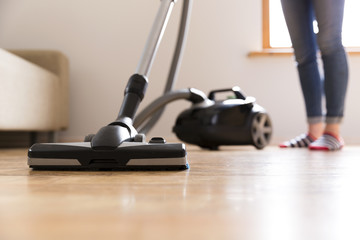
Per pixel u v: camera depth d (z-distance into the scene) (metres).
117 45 2.85
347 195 0.42
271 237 0.22
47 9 2.87
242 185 0.50
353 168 0.78
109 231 0.24
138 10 2.85
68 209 0.33
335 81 1.57
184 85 2.82
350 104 2.75
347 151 1.53
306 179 0.58
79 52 2.85
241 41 2.82
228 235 0.23
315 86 1.81
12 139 2.64
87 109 2.83
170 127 2.76
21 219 0.28
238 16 2.83
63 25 2.86
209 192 0.44
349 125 2.75
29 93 2.02
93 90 2.84
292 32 1.76
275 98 2.80
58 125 2.49
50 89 2.34
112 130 0.73
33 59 2.49
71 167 0.71
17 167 0.82
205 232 0.24
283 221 0.28
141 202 0.37
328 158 1.11
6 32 2.88
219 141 1.73
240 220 0.28
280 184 0.51
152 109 1.49
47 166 0.71
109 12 2.85
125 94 0.93
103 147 0.70
